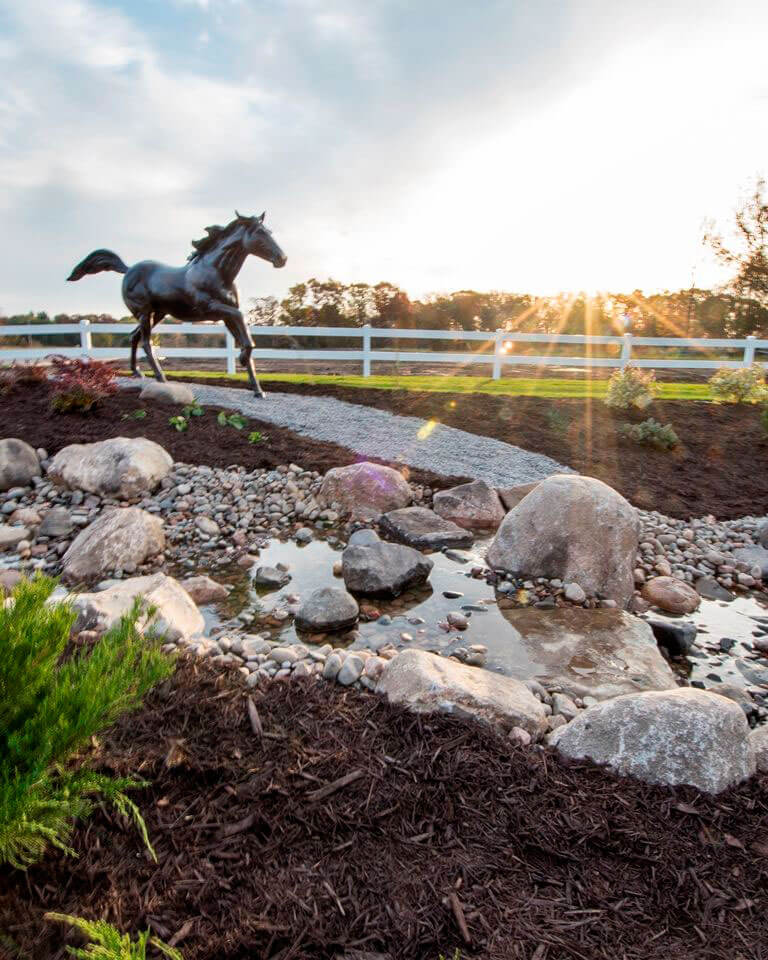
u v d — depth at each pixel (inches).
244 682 111.7
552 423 371.6
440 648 152.3
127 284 386.0
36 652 69.1
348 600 166.2
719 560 222.8
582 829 79.4
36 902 63.4
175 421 321.7
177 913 64.2
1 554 211.9
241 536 227.6
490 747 95.3
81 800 69.9
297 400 401.7
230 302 379.9
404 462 305.0
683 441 355.9
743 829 80.6
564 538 199.5
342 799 82.4
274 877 69.7
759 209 946.1
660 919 66.9
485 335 509.7
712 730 92.6
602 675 138.7
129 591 148.1
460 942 62.9
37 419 316.5
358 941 62.7
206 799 80.4
